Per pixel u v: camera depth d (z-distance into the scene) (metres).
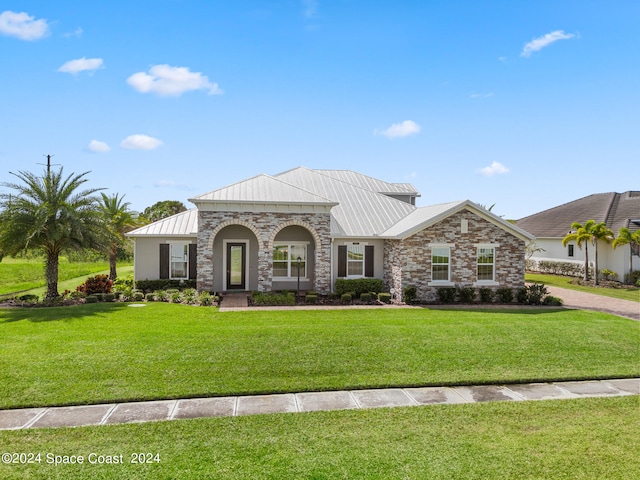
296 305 20.94
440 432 7.91
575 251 37.00
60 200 21.56
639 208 34.44
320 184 30.08
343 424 8.19
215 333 14.06
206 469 6.52
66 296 22.70
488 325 15.90
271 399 9.43
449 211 22.31
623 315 19.59
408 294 21.64
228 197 22.69
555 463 6.84
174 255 25.02
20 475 6.33
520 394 9.98
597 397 9.82
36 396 9.17
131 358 11.50
